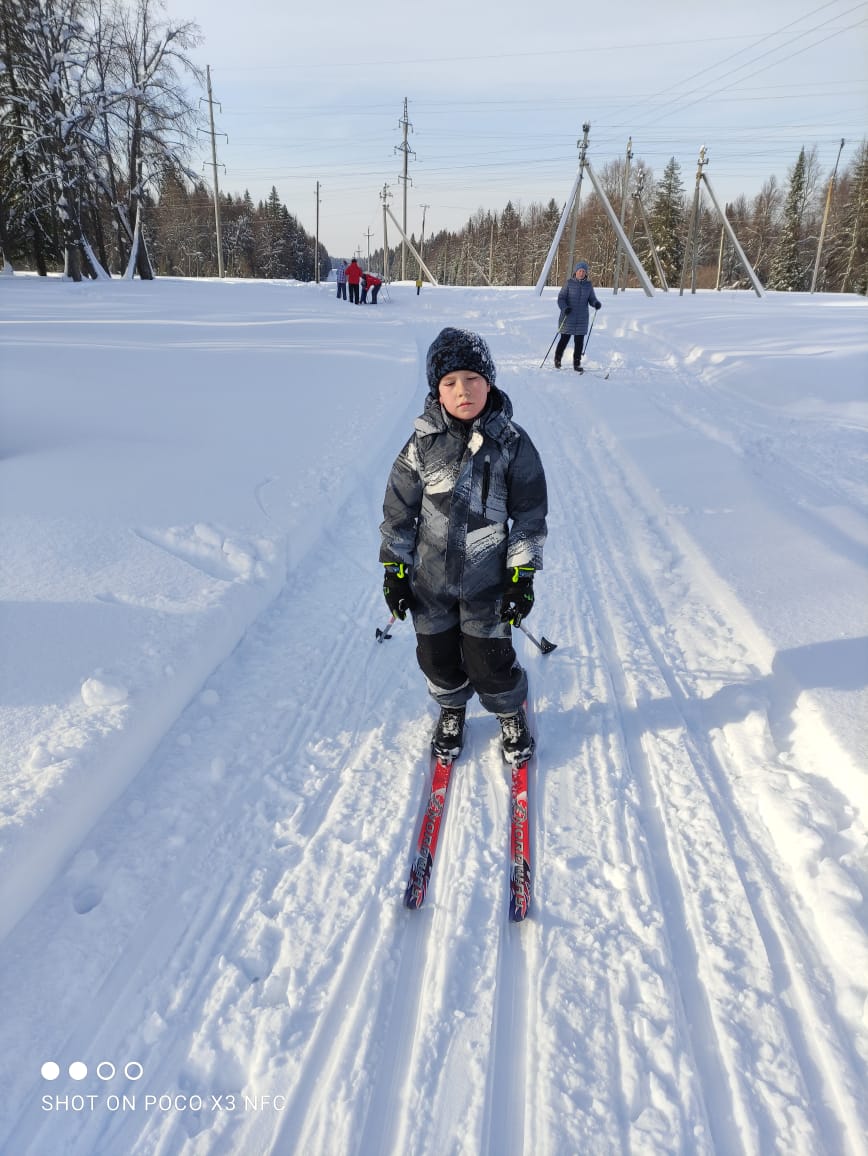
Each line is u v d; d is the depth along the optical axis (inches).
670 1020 67.2
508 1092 62.5
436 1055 64.8
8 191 1268.5
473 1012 68.5
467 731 110.6
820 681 106.8
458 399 78.2
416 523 90.5
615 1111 60.4
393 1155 57.7
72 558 141.6
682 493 198.5
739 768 98.5
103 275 1306.6
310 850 86.9
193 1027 67.9
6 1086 62.0
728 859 84.4
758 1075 62.4
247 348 412.5
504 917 78.7
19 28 1040.8
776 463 224.8
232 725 108.7
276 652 128.6
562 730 108.8
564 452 249.9
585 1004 69.0
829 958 72.1
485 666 93.0
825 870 79.3
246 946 75.4
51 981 70.2
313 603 146.3
